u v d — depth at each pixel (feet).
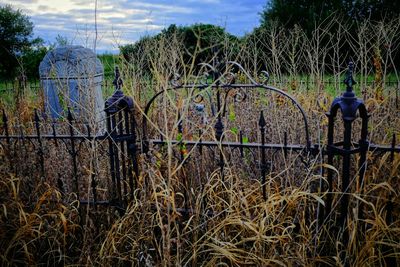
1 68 36.63
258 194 9.00
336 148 7.68
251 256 7.75
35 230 8.56
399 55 19.16
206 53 14.75
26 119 14.60
